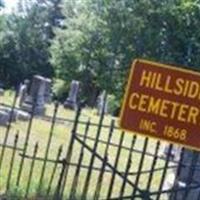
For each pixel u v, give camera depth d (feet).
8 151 50.21
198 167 31.30
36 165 45.88
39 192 35.14
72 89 155.33
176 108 21.49
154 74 21.70
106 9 94.68
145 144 24.72
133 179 48.98
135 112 21.77
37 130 74.28
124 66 91.04
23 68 262.88
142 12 84.53
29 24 273.13
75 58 205.77
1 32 263.49
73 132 26.45
